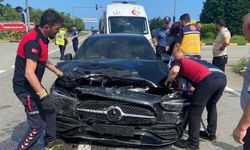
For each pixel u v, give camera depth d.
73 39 18.50
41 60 3.73
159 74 4.80
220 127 5.79
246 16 2.96
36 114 3.80
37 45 3.59
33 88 3.60
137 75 4.68
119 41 6.43
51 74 10.95
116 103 4.29
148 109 4.29
